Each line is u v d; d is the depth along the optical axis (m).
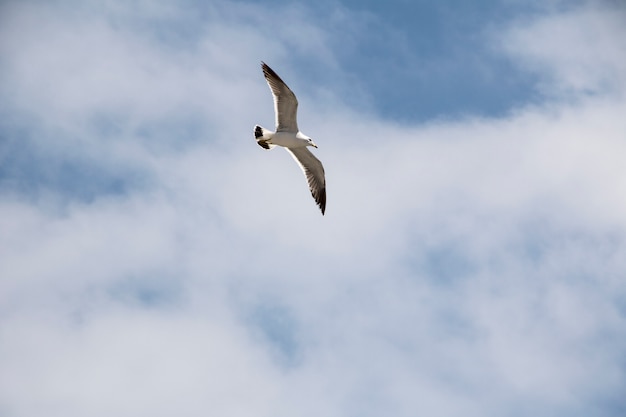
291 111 23.41
